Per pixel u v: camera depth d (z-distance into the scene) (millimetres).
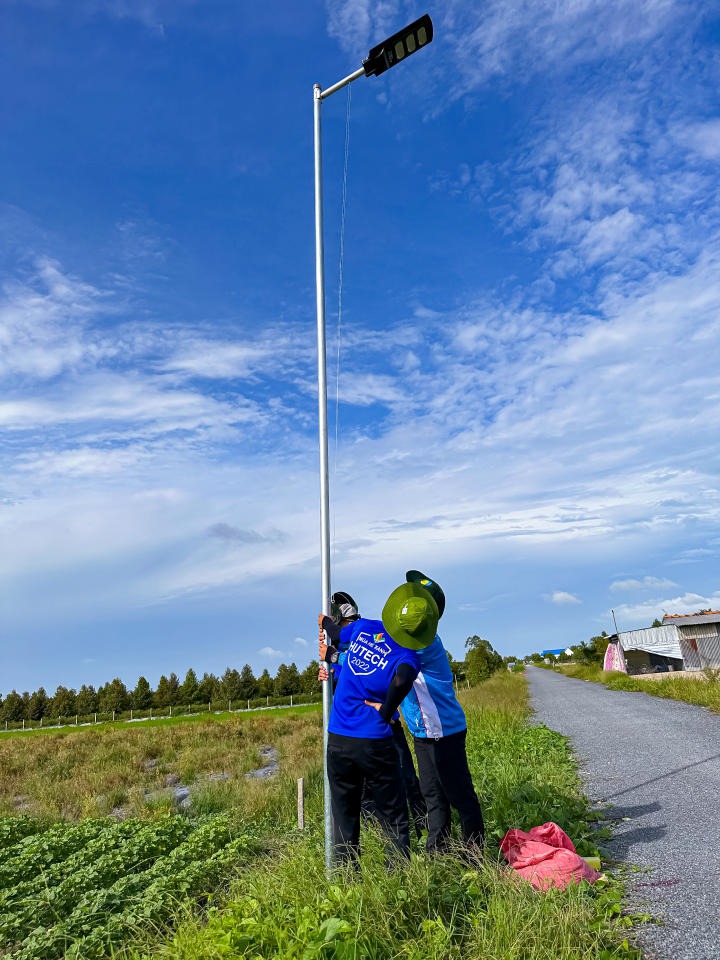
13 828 9273
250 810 9211
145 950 3982
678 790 7062
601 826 5969
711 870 4457
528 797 6738
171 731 26047
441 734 4770
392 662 4484
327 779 4820
